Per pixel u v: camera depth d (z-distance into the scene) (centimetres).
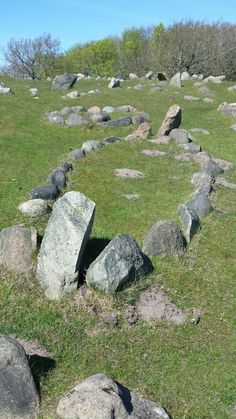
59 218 629
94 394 441
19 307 602
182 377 524
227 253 762
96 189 990
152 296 644
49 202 898
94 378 462
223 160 1270
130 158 1209
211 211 880
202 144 1406
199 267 718
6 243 672
